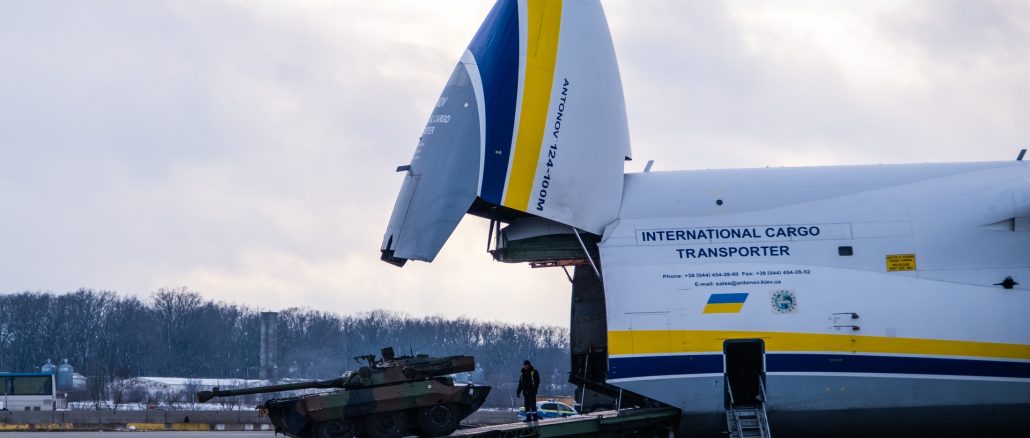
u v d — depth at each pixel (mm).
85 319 94188
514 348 82938
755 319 18219
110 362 85375
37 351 91750
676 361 18141
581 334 20328
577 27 19500
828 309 18250
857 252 18625
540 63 19078
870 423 18203
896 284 18406
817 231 18734
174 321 93312
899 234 18688
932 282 18453
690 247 18656
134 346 91000
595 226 18844
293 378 83125
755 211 18906
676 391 18109
